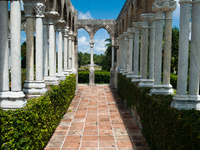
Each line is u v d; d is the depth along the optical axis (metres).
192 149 2.81
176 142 3.27
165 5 5.28
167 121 3.70
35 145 4.30
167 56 5.53
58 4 8.55
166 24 5.49
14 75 4.18
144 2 6.90
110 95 12.70
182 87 4.05
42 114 4.69
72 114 8.37
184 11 4.02
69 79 9.68
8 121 3.43
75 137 5.93
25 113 3.66
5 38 4.20
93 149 5.15
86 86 16.53
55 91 6.25
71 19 11.79
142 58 7.17
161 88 5.50
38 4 5.68
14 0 4.20
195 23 3.95
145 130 5.50
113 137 5.92
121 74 11.88
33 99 4.64
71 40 12.70
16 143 3.52
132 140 5.70
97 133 6.25
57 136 6.00
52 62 7.54
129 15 9.80
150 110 4.91
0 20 4.15
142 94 5.85
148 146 5.18
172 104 4.09
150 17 6.86
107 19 16.25
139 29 8.67
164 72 5.57
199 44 3.98
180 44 4.11
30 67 5.83
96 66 61.75
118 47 15.38
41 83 5.84
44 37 7.45
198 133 2.70
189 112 3.48
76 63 14.30
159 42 5.51
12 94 4.09
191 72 4.07
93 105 10.02
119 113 8.55
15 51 4.21
